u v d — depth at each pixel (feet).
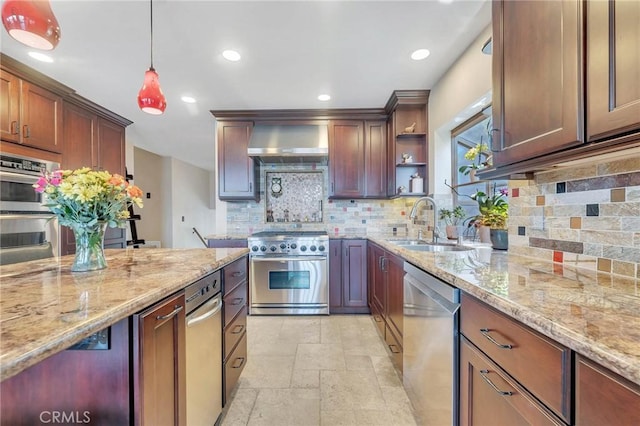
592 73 2.87
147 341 3.04
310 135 11.32
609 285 3.26
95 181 4.19
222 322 5.30
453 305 3.89
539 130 3.60
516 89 4.05
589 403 1.94
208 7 5.71
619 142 2.72
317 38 6.78
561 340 2.10
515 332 2.69
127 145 15.71
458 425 3.80
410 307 5.59
